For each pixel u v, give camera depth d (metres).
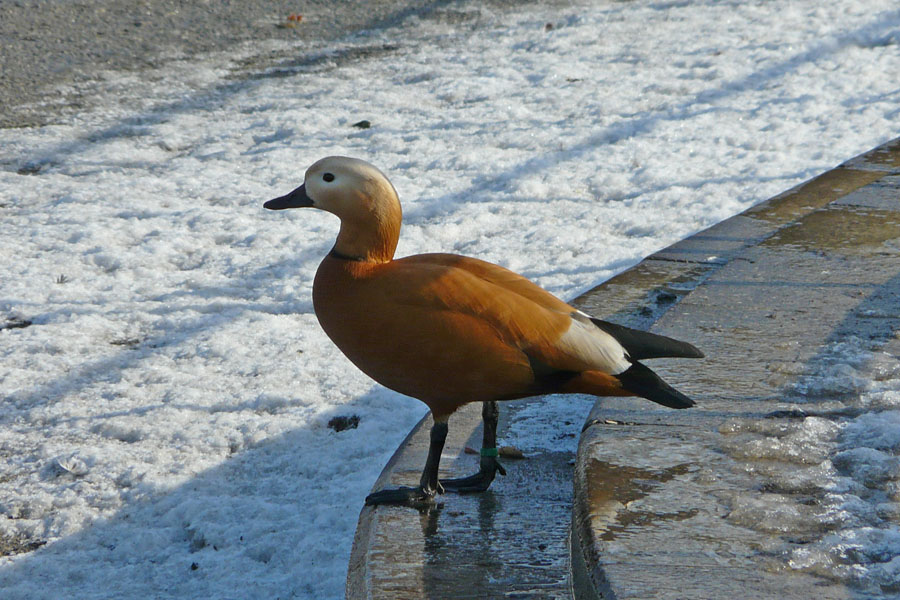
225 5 26.92
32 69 21.20
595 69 21.12
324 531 7.20
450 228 13.11
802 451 5.61
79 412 9.02
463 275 5.62
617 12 26.34
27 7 25.67
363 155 16.38
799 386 6.42
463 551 5.59
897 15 24.33
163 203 14.48
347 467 8.02
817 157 15.36
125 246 12.99
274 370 9.68
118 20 25.12
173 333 10.61
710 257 10.02
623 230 13.13
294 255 12.67
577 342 5.50
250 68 21.80
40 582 6.82
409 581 5.32
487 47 23.27
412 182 15.09
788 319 7.50
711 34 23.61
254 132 17.69
